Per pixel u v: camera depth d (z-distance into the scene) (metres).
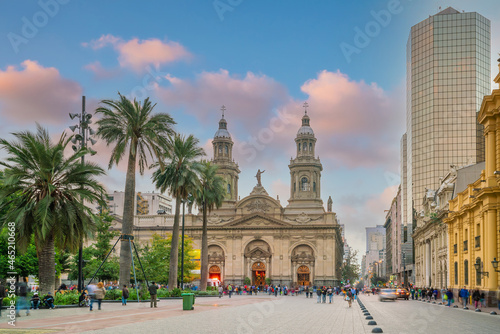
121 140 47.53
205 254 69.75
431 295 62.50
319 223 120.25
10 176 32.84
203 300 58.28
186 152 60.41
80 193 34.72
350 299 48.88
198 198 68.94
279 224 120.94
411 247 126.62
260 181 126.56
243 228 122.25
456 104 120.62
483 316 33.16
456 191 63.94
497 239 41.78
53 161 33.84
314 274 118.06
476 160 118.06
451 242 59.84
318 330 22.17
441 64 122.44
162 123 49.12
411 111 126.31
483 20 123.62
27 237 33.94
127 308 36.28
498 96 40.66
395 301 66.88
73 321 24.41
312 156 130.38
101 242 82.06
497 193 41.75
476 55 121.38
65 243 35.31
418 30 127.00
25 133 33.41
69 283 90.31
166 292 54.56
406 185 138.38
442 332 21.53
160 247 85.19
